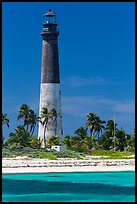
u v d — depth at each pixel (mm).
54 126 160875
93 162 103000
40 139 160000
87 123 167500
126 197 68125
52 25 165250
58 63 164875
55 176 91062
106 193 71688
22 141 143000
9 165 97062
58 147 126375
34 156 107375
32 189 75062
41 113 160875
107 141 149375
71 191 73250
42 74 163750
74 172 96250
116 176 91500
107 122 164250
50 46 164750
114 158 112688
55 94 162000
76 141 147750
